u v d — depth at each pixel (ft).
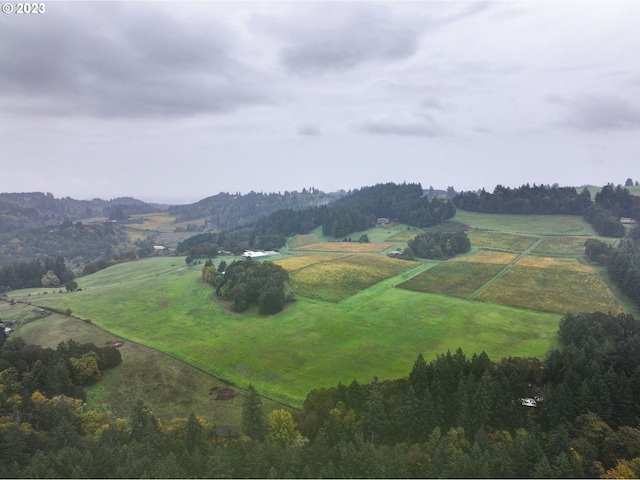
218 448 158.81
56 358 249.34
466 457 144.15
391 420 181.57
